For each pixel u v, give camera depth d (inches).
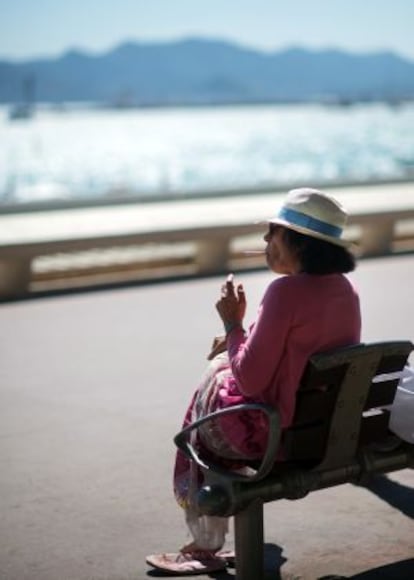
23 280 603.2
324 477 226.1
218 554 252.1
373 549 259.6
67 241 609.0
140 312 552.7
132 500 294.5
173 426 360.5
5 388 409.1
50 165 2765.7
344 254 223.5
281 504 290.4
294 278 220.4
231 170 2669.8
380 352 218.4
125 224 665.6
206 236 662.5
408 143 3727.9
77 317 542.6
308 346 218.7
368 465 231.0
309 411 220.4
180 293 604.1
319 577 243.3
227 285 228.5
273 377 220.2
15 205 732.0
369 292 603.8
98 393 400.5
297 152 3383.4
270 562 252.5
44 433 354.0
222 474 216.2
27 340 491.8
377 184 932.0
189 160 3097.9
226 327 228.1
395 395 237.6
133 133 5128.0
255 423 222.4
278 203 795.4
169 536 269.9
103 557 257.1
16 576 246.5
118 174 2482.8
